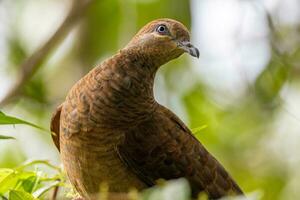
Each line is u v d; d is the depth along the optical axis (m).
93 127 9.92
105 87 10.09
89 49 16.48
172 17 15.81
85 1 15.04
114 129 9.98
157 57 10.53
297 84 16.30
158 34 10.53
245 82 15.34
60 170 10.02
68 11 14.98
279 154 16.31
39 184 9.70
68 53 16.55
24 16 17.02
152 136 10.22
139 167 10.11
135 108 10.16
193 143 10.52
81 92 10.06
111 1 16.39
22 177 9.40
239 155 16.42
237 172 16.22
